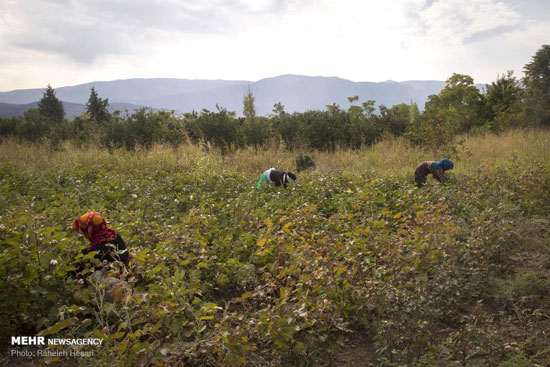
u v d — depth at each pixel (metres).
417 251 4.66
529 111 19.98
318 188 8.38
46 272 3.74
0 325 3.37
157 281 4.28
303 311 3.51
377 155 13.76
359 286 4.10
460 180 9.01
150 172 10.54
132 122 16.48
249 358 3.39
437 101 25.77
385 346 3.43
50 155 13.45
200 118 16.59
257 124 16.94
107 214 6.73
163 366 2.91
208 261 4.71
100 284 3.63
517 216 6.95
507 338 3.63
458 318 4.07
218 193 8.34
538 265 5.16
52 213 5.96
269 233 5.39
